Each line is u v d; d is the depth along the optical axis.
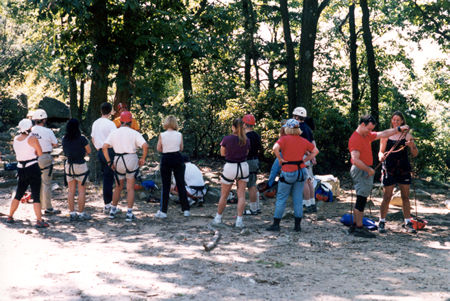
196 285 4.76
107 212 9.02
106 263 5.52
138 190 11.01
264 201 10.56
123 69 12.86
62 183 12.15
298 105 14.48
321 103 17.23
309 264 5.67
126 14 12.49
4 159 15.05
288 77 15.59
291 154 7.33
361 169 7.00
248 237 7.06
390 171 7.38
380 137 7.07
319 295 4.51
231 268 5.42
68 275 4.98
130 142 8.23
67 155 8.17
